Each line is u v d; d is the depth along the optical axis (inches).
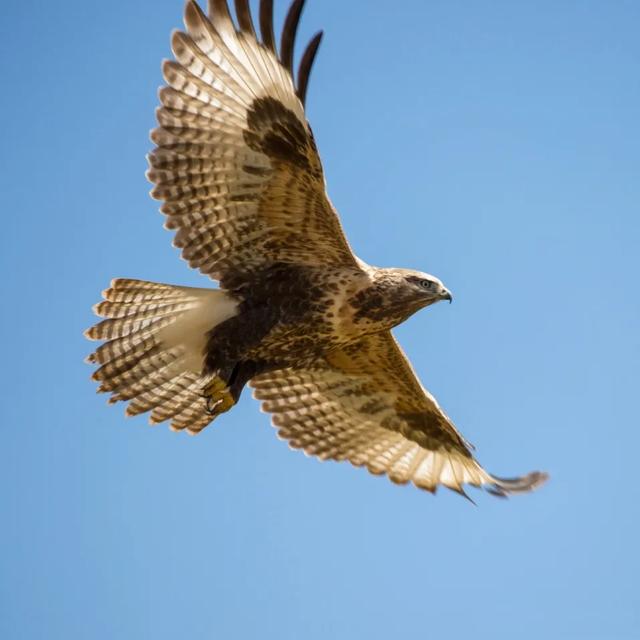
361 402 729.0
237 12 573.9
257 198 601.9
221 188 600.7
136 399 650.8
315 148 579.2
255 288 623.5
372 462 746.2
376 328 635.5
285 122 578.9
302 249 617.6
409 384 709.9
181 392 651.5
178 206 601.0
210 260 618.5
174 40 579.2
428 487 738.2
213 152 592.4
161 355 637.3
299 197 597.3
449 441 733.3
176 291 623.5
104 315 631.2
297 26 568.1
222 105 585.0
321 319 623.5
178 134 589.9
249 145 589.0
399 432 739.4
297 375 720.3
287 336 624.7
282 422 735.1
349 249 617.0
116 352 636.7
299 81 567.2
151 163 590.9
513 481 722.2
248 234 613.9
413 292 629.3
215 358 625.9
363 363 703.1
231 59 578.2
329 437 741.9
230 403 621.9
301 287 621.9
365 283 623.5
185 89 584.7
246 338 621.9
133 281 624.7
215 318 625.6
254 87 578.9
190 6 576.1
